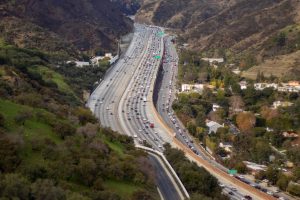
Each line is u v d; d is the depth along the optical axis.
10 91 102.00
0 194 51.50
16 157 63.19
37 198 53.34
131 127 160.75
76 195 56.69
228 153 153.00
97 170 71.69
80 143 80.81
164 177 95.50
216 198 88.06
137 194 70.06
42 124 83.44
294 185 120.81
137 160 89.00
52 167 65.88
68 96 154.88
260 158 148.62
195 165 105.75
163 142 144.88
